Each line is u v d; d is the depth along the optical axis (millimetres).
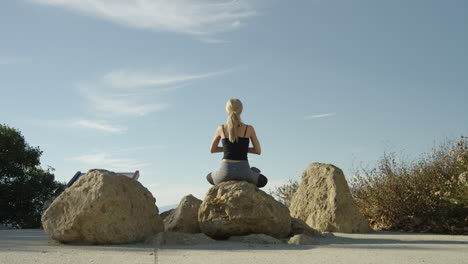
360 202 10734
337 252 4547
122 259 3965
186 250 4738
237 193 6105
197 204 6832
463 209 8602
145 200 5996
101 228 5332
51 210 5629
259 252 4531
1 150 21844
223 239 6234
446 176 9531
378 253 4469
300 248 5012
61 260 3900
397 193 9695
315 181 9109
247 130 6645
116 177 5715
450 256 4215
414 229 8906
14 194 21141
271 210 6098
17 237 6832
